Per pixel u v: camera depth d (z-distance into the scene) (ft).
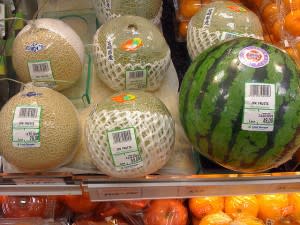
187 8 3.76
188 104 2.44
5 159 2.62
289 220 3.42
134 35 2.92
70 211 3.55
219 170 2.84
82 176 2.64
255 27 3.10
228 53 2.42
